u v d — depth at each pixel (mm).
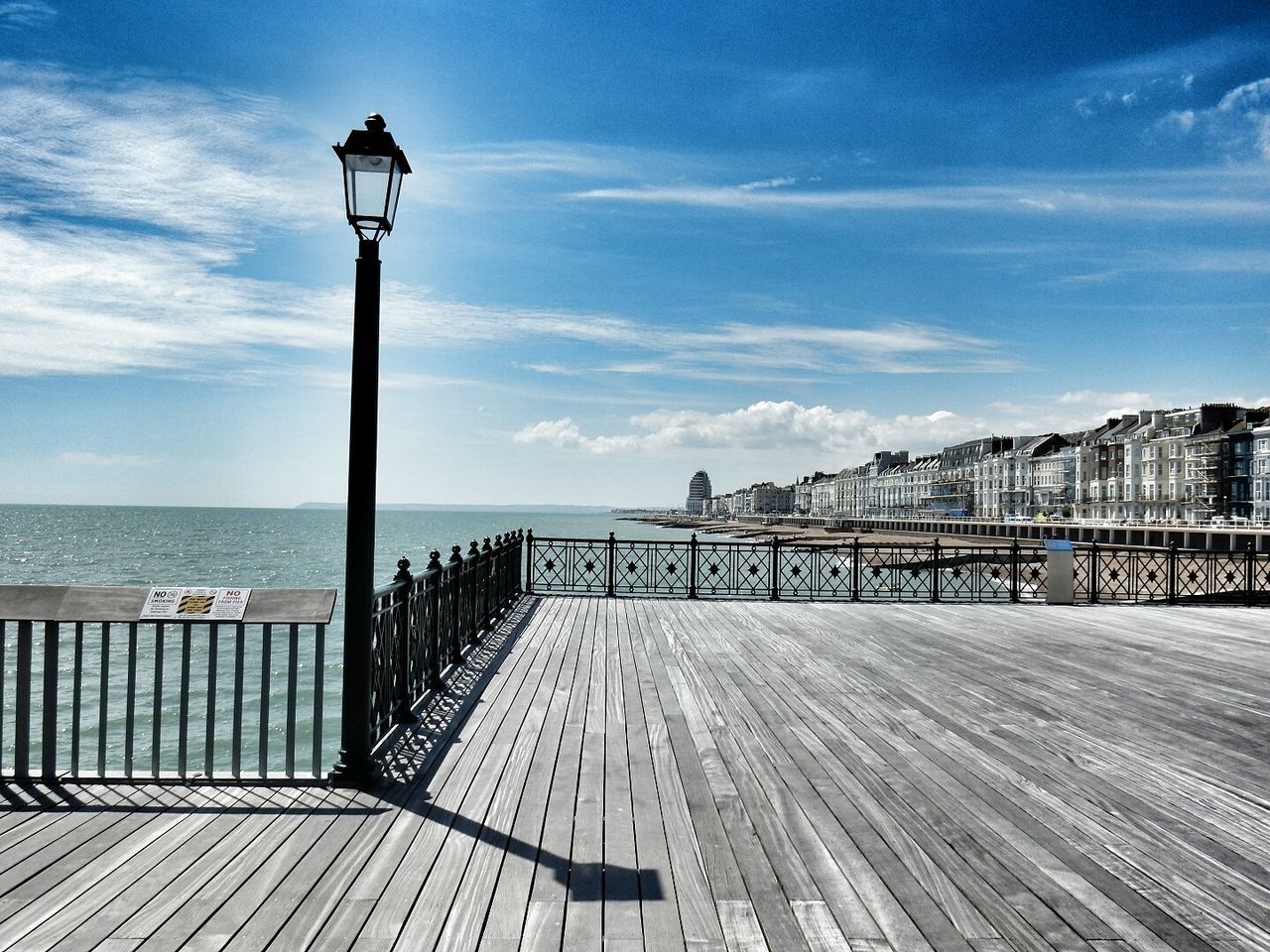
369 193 4109
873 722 5523
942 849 3441
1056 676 7164
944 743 5047
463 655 7758
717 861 3281
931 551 13969
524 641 8695
